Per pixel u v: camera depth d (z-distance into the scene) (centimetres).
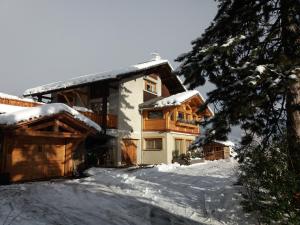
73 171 1727
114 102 2392
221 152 3369
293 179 677
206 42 1016
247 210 768
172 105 2400
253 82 752
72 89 2484
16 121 1340
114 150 2277
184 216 898
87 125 1686
